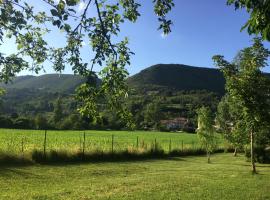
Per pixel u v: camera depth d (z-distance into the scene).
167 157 38.62
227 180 20.97
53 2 6.34
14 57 7.29
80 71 6.95
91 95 6.98
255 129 25.28
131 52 7.34
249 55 25.08
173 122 126.88
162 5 7.49
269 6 6.62
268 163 34.28
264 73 24.97
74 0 6.25
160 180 20.62
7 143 38.50
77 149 31.31
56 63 7.53
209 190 17.42
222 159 38.19
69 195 15.84
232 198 15.59
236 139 26.80
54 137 56.38
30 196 15.48
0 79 7.58
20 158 26.38
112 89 7.26
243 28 7.03
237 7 7.11
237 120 27.08
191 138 75.06
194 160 36.41
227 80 25.17
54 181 19.67
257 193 16.86
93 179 20.80
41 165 26.25
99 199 15.01
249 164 33.16
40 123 91.12
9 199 14.84
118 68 7.30
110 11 6.98
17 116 99.31
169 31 7.63
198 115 36.47
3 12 6.67
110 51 7.09
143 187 18.11
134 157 35.53
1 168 23.42
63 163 28.14
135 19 7.48
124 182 19.69
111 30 7.14
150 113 115.44
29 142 42.94
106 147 39.16
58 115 92.25
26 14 7.03
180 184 19.19
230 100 25.89
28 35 7.72
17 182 18.88
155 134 87.88
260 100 24.42
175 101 156.88
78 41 7.13
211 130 35.38
